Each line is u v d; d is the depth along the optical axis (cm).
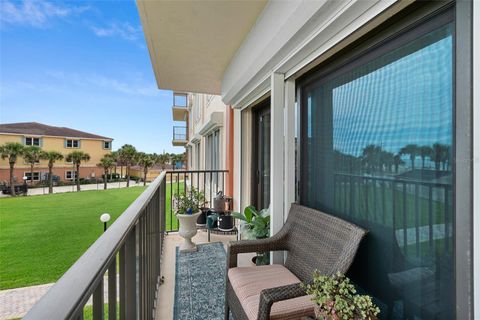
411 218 118
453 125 99
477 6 82
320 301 104
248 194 375
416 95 116
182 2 196
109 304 81
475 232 84
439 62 105
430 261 109
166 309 201
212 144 679
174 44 269
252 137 367
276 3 184
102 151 2778
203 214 389
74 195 1691
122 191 1998
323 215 166
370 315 97
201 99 902
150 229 183
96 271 62
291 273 167
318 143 191
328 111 179
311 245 163
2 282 352
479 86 82
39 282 353
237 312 147
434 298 107
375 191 140
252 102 327
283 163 218
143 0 193
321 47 163
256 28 223
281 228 204
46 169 2406
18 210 1046
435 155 107
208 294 222
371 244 142
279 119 214
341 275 116
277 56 190
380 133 136
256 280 156
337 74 170
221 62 322
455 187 98
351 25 136
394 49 127
